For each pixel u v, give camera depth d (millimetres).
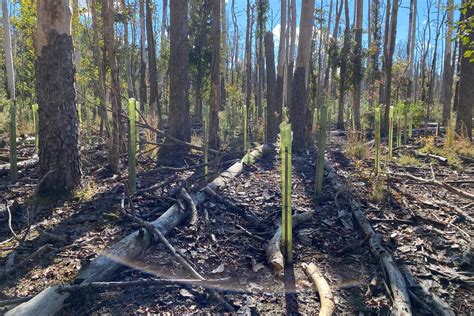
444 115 15141
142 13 15203
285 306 3002
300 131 9180
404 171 7270
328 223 4621
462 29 4867
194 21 13891
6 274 3250
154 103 10945
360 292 3236
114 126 6426
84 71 11656
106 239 3891
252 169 7180
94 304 2883
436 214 4852
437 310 2971
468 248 3932
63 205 4824
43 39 4988
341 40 16109
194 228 4238
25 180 5871
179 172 6691
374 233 4156
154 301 2955
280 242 3943
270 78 11820
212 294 3041
